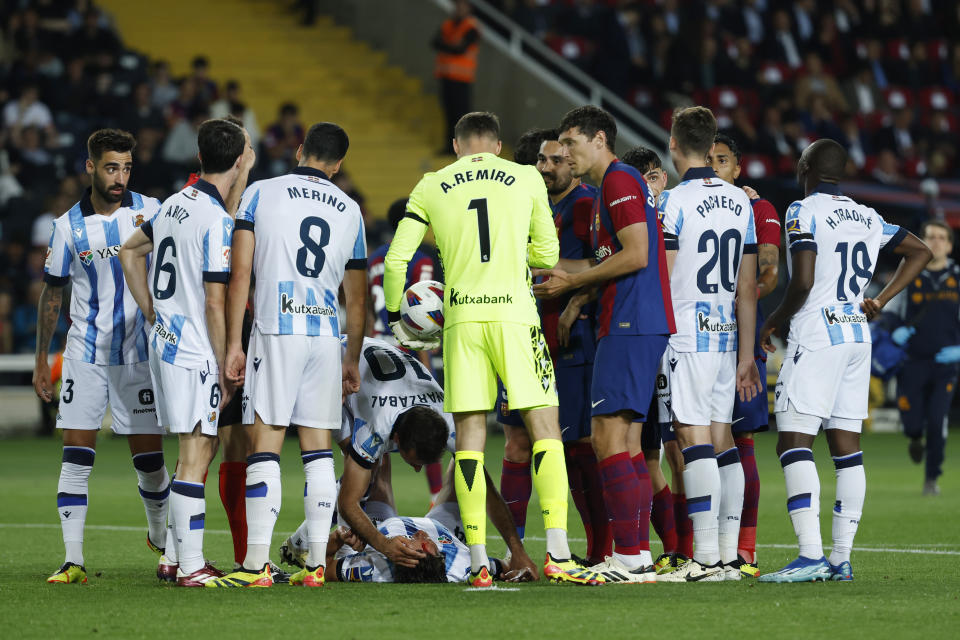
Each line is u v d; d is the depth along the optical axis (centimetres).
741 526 2252
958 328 3762
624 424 2027
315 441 2000
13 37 7331
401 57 8500
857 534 2778
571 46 7831
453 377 1973
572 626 1553
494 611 1669
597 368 2030
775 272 2361
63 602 1773
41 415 6328
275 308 1970
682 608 1689
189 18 8675
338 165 2089
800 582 1991
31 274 6412
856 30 8612
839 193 2111
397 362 2100
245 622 1593
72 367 2147
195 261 1969
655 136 7500
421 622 1587
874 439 6231
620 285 2020
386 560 2055
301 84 8200
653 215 2045
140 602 1769
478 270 1972
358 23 8869
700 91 7625
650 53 7888
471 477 1953
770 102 7650
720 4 8150
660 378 2084
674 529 2253
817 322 2050
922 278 3784
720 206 2083
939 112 8088
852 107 8200
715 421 2111
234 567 2278
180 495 1967
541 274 2230
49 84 7106
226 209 2089
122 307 2155
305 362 1983
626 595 1819
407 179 7675
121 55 7506
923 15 8812
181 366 1970
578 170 2103
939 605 1716
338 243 2016
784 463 2056
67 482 2102
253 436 1984
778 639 1472
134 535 2791
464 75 6975
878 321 3978
